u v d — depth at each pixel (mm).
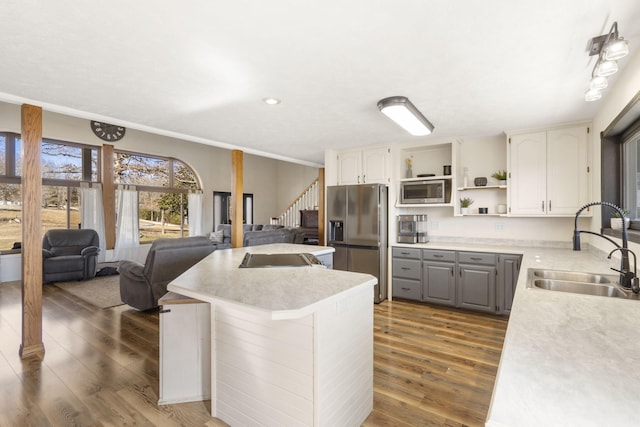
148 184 7777
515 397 686
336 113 3143
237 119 3355
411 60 2039
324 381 1612
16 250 5723
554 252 3463
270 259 2775
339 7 1512
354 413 1870
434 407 2078
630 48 1913
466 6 1499
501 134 4020
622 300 1503
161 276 3887
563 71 2180
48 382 2373
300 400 1621
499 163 4164
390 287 4543
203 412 2043
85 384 2350
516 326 1149
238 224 4660
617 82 2387
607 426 581
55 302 4406
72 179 6539
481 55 1970
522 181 3711
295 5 1497
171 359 2127
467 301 3912
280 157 5562
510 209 3773
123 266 4133
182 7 1516
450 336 3229
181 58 2027
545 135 3592
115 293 4855
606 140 2814
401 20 1612
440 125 3578
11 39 1806
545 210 3580
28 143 2732
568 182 3465
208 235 8773
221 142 4426
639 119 2271
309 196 9016
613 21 1603
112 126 6887
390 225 4570
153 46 1882
